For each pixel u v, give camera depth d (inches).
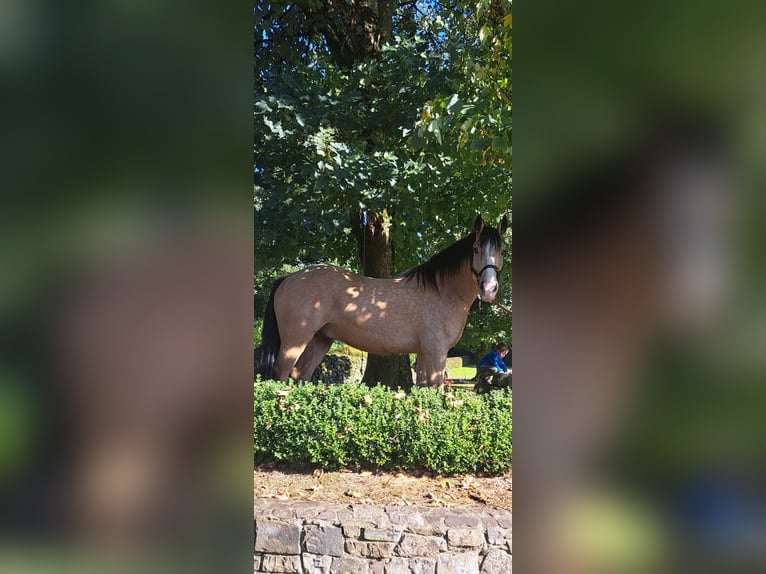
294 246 237.0
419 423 163.6
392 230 262.8
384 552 131.3
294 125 192.9
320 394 174.6
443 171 211.2
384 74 215.8
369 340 187.9
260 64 216.8
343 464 167.0
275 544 133.3
